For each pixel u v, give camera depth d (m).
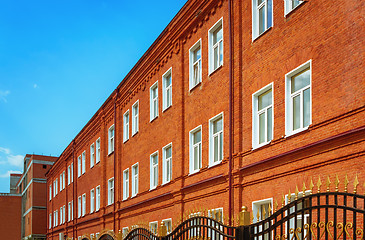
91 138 33.16
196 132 16.53
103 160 29.14
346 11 9.12
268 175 11.34
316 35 10.03
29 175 58.06
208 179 14.45
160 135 19.83
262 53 12.24
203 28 16.03
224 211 13.45
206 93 15.50
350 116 8.78
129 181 24.34
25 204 60.84
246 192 12.48
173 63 18.70
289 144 10.73
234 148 13.18
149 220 20.58
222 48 14.71
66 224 39.88
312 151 9.73
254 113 12.52
